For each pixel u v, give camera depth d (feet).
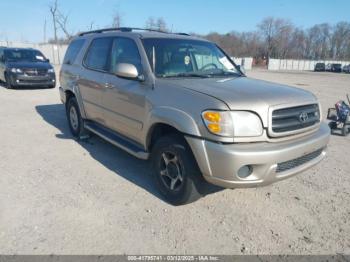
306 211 11.62
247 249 9.45
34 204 11.51
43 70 42.83
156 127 12.28
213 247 9.49
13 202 11.60
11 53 44.45
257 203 12.09
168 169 11.89
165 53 13.51
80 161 15.94
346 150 19.22
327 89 61.16
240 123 9.84
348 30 302.66
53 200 11.86
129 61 13.93
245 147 9.84
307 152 11.03
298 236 10.14
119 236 9.83
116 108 14.62
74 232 9.95
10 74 41.16
